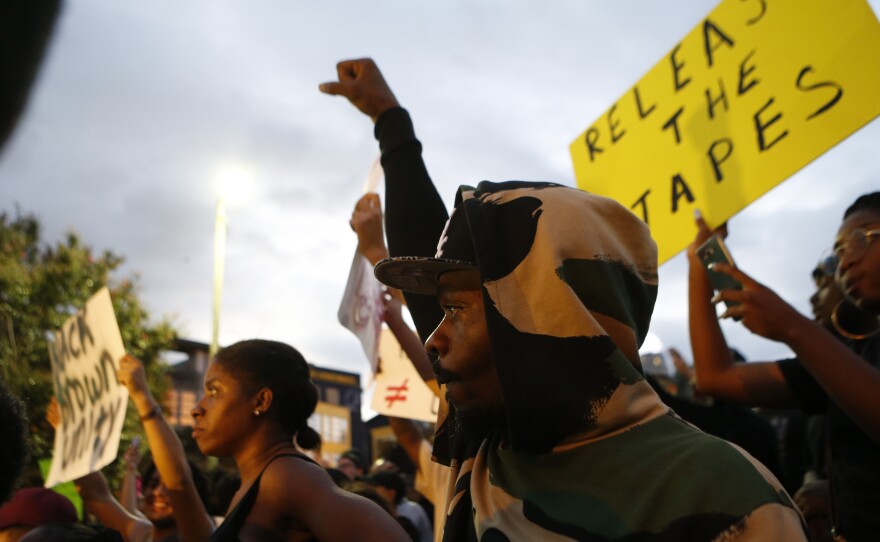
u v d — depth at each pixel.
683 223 3.06
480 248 1.26
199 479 3.75
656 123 3.26
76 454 3.90
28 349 14.17
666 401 3.00
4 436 1.79
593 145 3.56
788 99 2.75
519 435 1.19
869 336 2.20
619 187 3.38
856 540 1.98
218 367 2.29
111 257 16.19
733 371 2.47
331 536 1.87
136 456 4.29
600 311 1.24
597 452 1.16
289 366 2.32
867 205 2.08
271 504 1.99
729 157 2.93
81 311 4.04
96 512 3.85
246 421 2.21
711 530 1.01
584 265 1.24
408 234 2.02
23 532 3.17
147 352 16.20
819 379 1.75
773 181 2.75
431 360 1.59
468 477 1.38
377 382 3.84
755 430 3.14
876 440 1.70
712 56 3.07
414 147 2.19
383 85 2.33
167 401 17.23
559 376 1.17
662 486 1.07
